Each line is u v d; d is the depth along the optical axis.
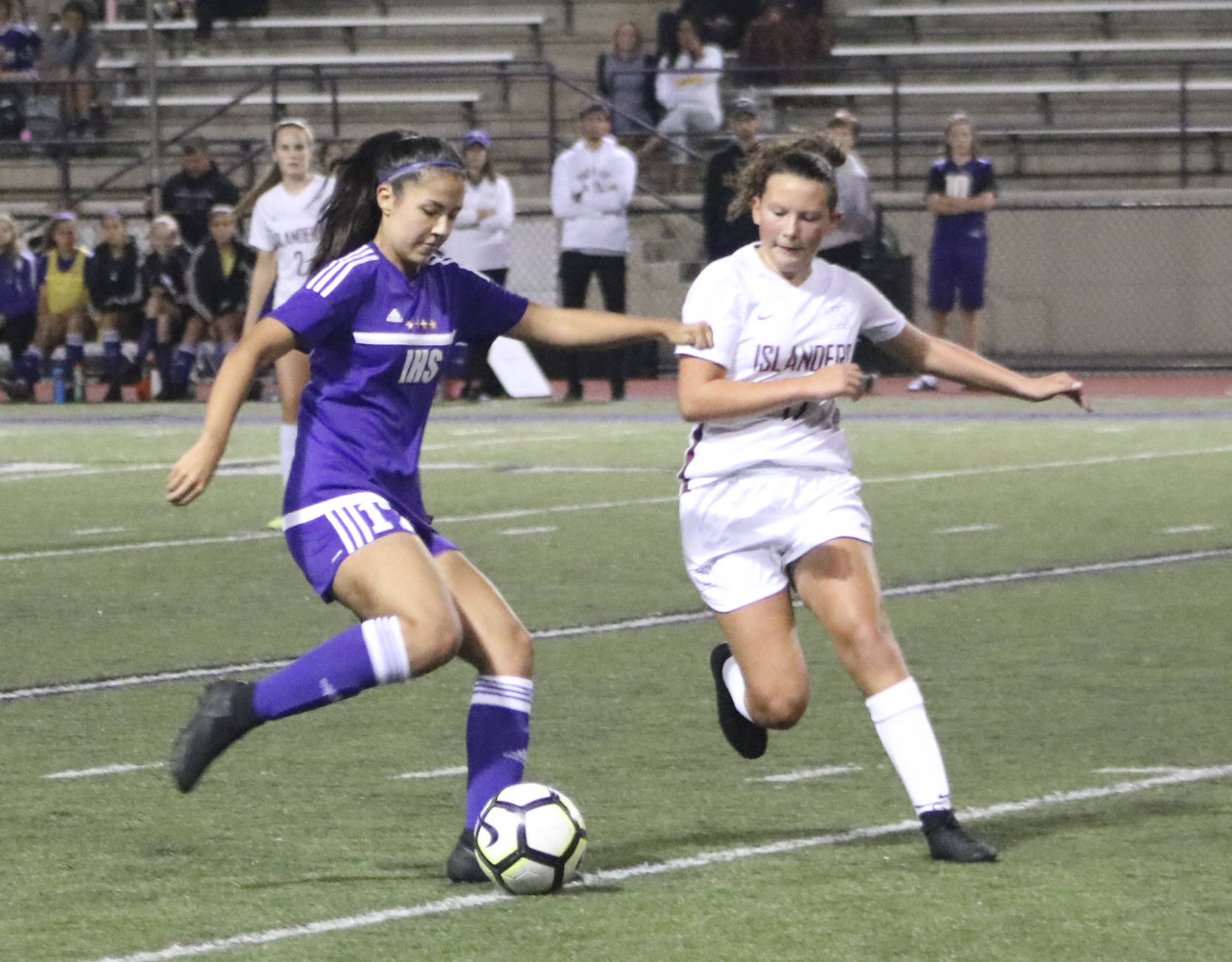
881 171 83.31
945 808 16.38
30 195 88.19
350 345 16.16
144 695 23.98
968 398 67.56
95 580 32.66
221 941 14.36
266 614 29.48
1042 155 84.12
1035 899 15.15
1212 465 47.16
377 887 15.84
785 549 17.44
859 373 16.48
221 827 17.86
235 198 71.88
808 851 16.73
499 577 32.31
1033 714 22.23
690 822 17.86
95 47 90.50
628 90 82.62
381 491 16.28
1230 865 16.05
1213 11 89.94
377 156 16.19
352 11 96.19
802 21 84.94
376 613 15.76
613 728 21.89
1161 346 76.50
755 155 17.45
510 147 89.19
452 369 68.75
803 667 17.55
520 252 77.06
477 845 15.59
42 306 69.94
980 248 67.25
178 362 69.31
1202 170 82.56
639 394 70.88
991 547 34.88
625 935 14.41
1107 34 90.31
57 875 16.28
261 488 45.06
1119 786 18.89
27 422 62.19
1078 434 55.22
